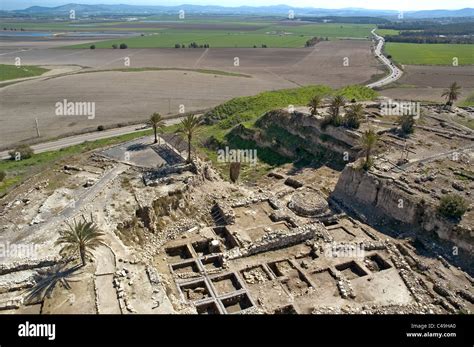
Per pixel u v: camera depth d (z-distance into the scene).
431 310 40.19
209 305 39.88
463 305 41.03
